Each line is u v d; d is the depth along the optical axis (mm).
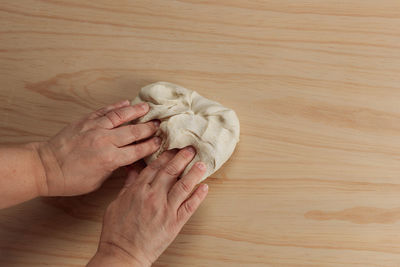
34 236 876
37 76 925
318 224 850
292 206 855
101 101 912
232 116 840
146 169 814
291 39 903
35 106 916
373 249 841
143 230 766
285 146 873
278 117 882
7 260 871
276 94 889
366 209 851
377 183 856
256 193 861
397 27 896
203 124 830
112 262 755
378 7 902
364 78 886
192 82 905
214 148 818
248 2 919
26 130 908
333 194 856
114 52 926
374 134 870
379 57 890
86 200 878
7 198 795
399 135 868
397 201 851
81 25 938
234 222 856
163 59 917
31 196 812
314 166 864
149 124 831
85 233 873
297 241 847
